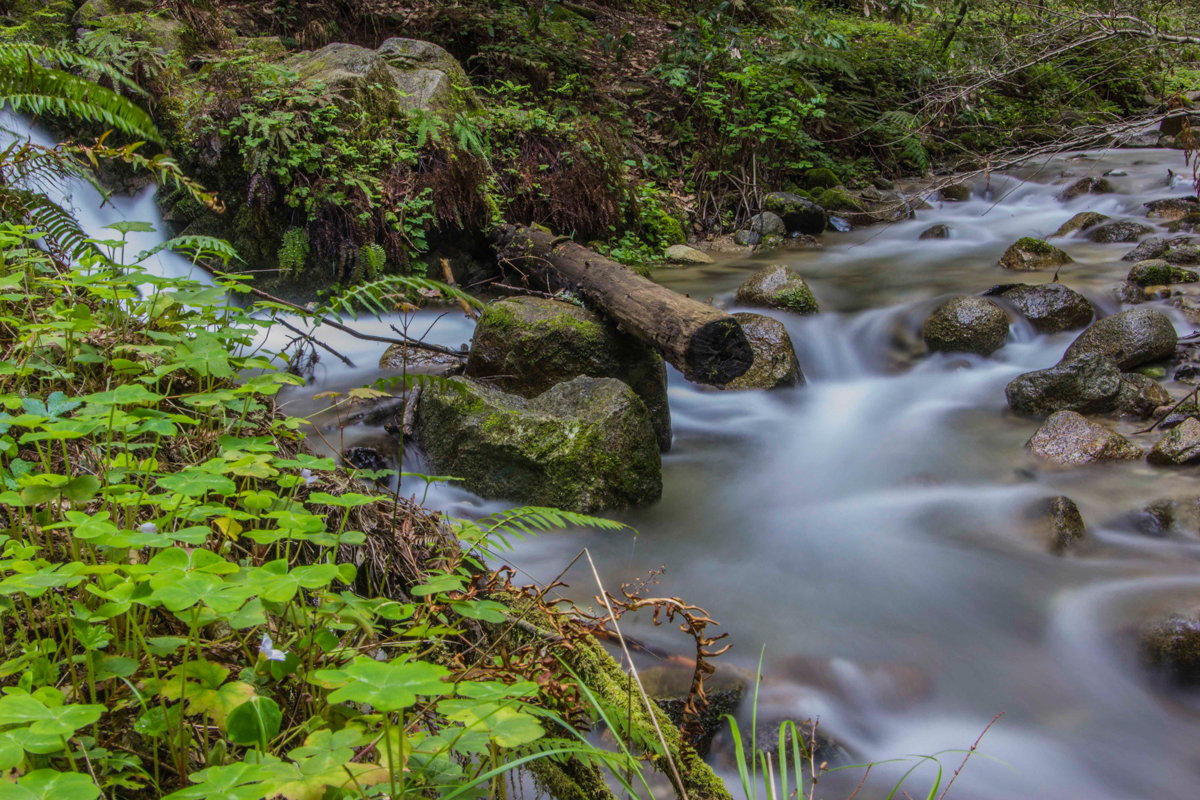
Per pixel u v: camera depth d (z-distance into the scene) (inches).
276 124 269.0
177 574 49.9
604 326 199.2
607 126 360.2
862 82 495.2
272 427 94.5
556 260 245.1
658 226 360.8
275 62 338.3
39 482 59.6
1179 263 285.4
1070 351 225.8
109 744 54.5
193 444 88.6
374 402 192.5
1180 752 108.1
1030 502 161.8
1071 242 346.0
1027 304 252.1
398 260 279.4
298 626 61.7
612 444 163.2
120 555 64.3
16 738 41.4
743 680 112.3
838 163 452.8
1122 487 168.4
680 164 416.5
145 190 299.0
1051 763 105.0
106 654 58.9
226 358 80.4
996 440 198.2
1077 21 290.8
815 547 157.6
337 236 277.0
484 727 46.3
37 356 88.7
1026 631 131.4
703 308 177.9
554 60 417.4
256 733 46.5
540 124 328.2
